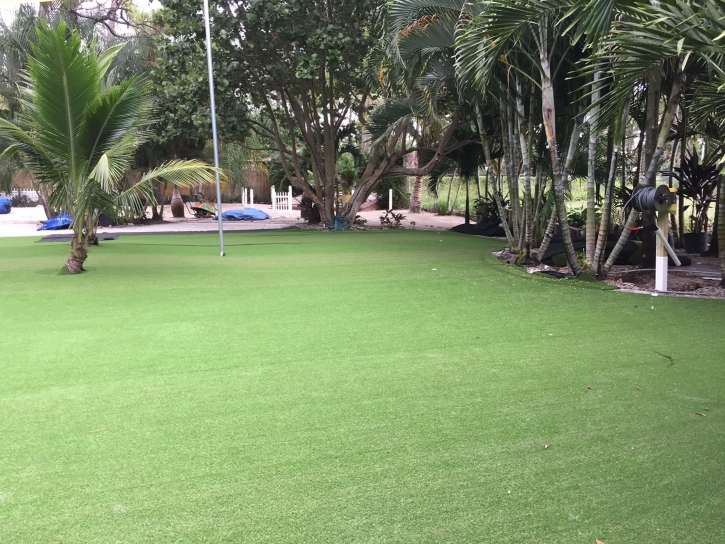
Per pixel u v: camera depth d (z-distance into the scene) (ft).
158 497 6.84
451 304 17.31
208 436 8.45
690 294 18.57
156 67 47.44
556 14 19.06
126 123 21.89
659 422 8.96
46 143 20.86
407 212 71.20
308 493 6.94
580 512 6.56
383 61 28.30
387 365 11.69
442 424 8.89
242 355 12.34
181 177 22.06
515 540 6.07
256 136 69.31
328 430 8.67
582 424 8.89
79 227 22.56
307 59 36.70
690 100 21.86
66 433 8.54
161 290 19.34
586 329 14.44
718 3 12.19
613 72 14.73
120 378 10.91
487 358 12.15
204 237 38.27
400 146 50.90
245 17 36.65
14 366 11.58
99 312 16.19
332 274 22.76
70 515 6.48
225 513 6.53
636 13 13.92
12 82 44.34
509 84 23.47
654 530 6.24
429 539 6.08
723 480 7.25
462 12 21.15
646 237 23.89
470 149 42.93
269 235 39.86
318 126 46.42
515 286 20.20
